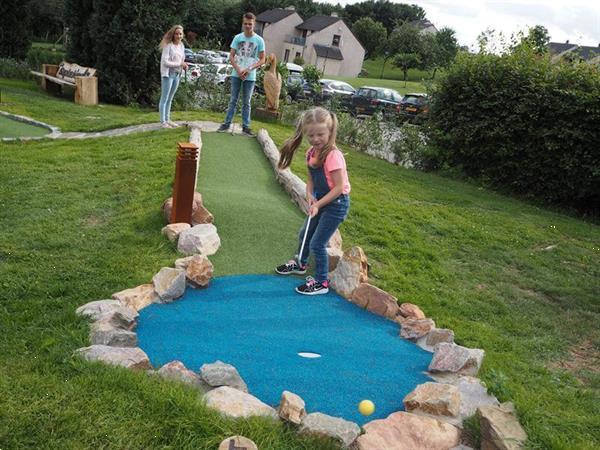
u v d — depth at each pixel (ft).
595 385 13.52
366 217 23.58
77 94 50.49
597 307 19.13
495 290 19.49
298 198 21.17
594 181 37.04
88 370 9.70
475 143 41.78
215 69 52.65
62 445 8.07
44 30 157.99
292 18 228.63
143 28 52.03
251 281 15.48
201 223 18.08
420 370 11.95
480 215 29.12
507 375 12.59
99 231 17.70
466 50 44.27
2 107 42.68
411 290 17.39
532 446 8.99
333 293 15.67
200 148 26.68
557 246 25.96
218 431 8.57
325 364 11.59
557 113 37.47
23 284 13.91
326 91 84.89
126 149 28.60
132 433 8.41
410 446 8.88
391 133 46.96
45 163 25.58
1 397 8.88
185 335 12.15
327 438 8.80
